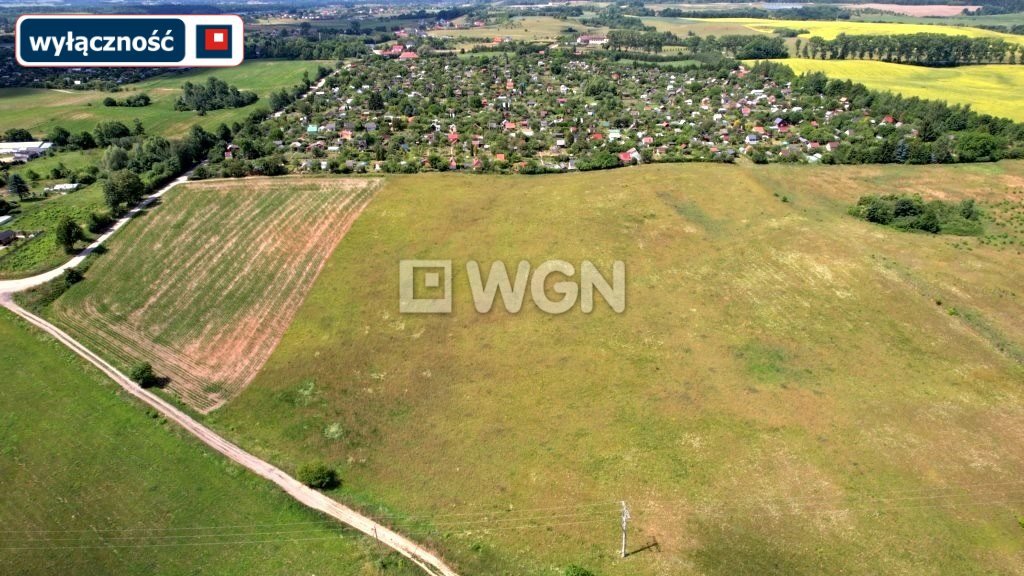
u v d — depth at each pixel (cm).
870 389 6606
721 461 5744
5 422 6469
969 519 5062
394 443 6178
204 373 7294
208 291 8944
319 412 6606
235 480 5753
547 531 5141
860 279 8719
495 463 5869
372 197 11944
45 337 7950
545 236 10175
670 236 10144
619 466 5759
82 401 6806
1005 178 12950
